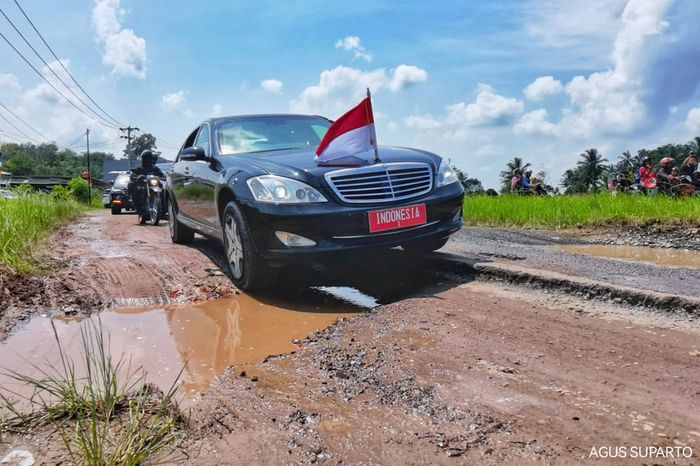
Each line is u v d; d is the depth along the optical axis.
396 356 2.64
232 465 1.69
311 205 3.78
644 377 2.28
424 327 3.07
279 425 1.95
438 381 2.32
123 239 7.33
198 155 5.20
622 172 12.27
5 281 3.94
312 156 4.40
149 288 4.19
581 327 2.96
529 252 5.23
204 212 5.23
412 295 3.97
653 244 6.36
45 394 2.24
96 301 3.83
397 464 1.68
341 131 4.18
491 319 3.16
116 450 1.76
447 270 4.55
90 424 1.95
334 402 2.15
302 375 2.46
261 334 3.17
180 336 3.12
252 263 4.01
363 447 1.78
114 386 2.13
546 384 2.25
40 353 2.80
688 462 1.65
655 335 2.78
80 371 2.52
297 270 4.90
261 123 5.57
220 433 1.90
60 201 11.95
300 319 3.48
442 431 1.88
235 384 2.36
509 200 11.35
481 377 2.34
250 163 4.36
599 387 2.20
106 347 2.91
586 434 1.83
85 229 8.91
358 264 4.93
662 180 10.66
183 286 4.28
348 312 3.62
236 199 4.11
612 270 4.14
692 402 2.04
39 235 6.30
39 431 1.93
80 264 4.98
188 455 1.76
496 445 1.78
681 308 3.12
